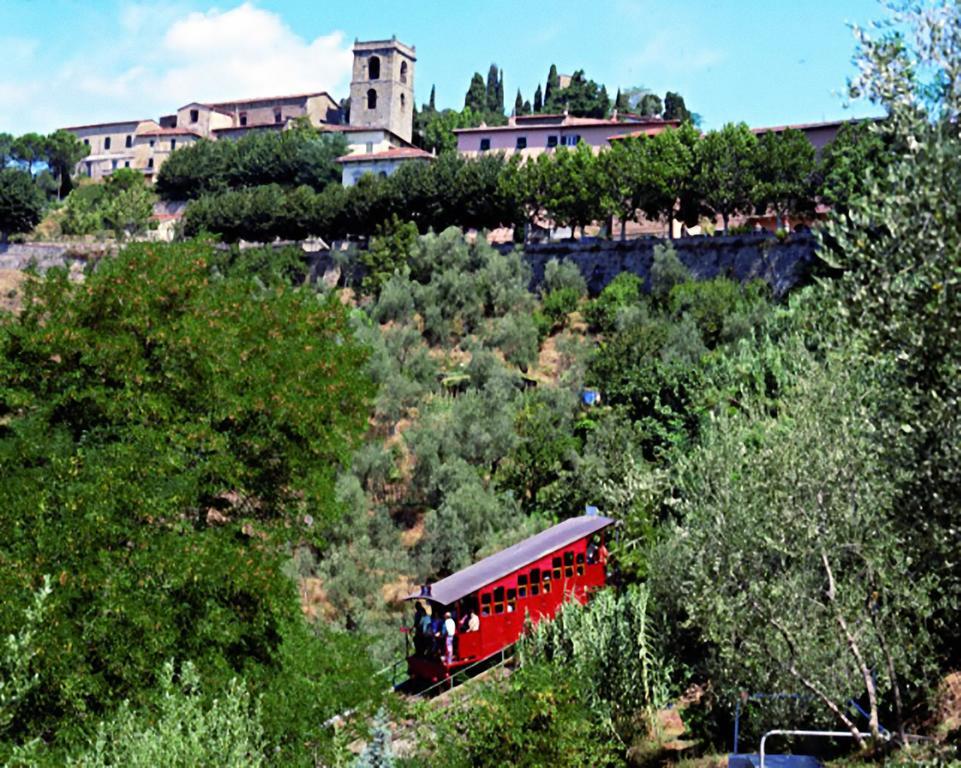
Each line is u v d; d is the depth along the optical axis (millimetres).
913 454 12203
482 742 18422
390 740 22391
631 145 73562
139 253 24125
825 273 58875
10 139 132250
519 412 54562
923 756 14188
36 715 17828
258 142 118000
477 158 84500
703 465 18625
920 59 11648
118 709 17000
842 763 15570
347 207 86562
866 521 15523
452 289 68250
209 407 23047
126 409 21594
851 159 59156
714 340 57469
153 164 133375
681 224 78188
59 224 108250
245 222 91125
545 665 19594
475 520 46938
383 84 127750
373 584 44344
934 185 10938
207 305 23875
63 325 21812
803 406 17297
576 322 66250
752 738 19250
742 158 67438
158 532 20531
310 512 25156
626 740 21453
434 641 27234
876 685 17688
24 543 18781
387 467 51969
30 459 20516
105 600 18578
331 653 22750
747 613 16047
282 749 20688
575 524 30938
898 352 11547
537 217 78375
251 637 21875
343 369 27625
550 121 100500
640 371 52156
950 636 18141
